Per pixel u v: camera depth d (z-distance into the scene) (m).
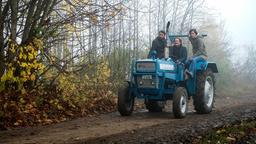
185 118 9.62
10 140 7.04
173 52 10.95
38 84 10.95
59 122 9.34
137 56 16.56
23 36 10.37
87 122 9.16
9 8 10.47
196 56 11.02
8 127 8.54
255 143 6.59
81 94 11.47
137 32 16.95
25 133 7.78
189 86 10.70
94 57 12.91
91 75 12.86
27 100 10.04
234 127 7.49
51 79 11.30
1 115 8.80
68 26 11.10
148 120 9.31
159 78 10.00
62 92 11.03
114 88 13.97
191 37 11.20
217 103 13.68
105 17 11.20
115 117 9.99
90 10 11.02
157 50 10.96
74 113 10.53
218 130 7.21
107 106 11.96
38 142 6.79
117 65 15.17
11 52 9.85
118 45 15.54
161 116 10.16
